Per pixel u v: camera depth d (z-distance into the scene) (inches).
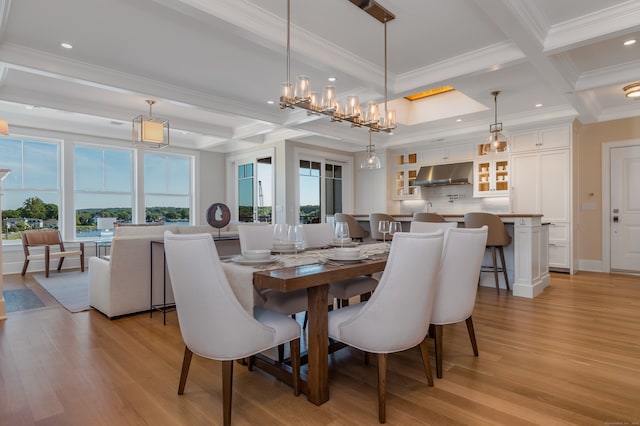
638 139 208.5
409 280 65.3
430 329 109.7
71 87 169.8
